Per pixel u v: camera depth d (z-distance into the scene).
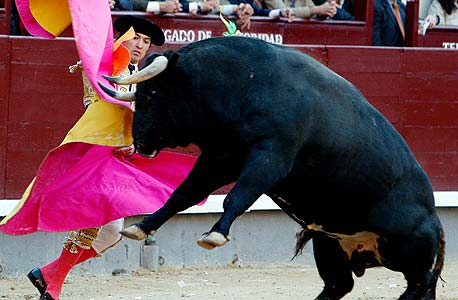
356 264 13.05
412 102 20.08
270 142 11.12
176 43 18.33
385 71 19.84
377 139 12.00
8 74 17.47
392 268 12.93
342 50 19.53
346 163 11.77
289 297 15.92
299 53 11.87
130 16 13.93
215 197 18.67
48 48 17.64
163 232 18.56
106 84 13.16
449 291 16.89
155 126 11.27
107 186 13.19
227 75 11.25
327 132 11.52
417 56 20.05
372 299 15.94
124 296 15.96
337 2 21.75
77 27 12.32
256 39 11.66
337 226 12.34
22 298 15.75
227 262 19.06
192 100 11.23
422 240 12.63
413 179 12.49
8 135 17.52
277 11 19.84
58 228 13.10
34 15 13.33
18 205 13.18
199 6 19.02
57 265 13.83
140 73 10.97
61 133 17.73
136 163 13.62
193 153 18.45
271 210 19.33
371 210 12.24
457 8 23.00
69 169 13.12
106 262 18.14
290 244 19.48
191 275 18.16
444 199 20.17
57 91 17.70
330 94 11.67
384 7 21.42
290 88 11.35
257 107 11.19
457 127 20.33
